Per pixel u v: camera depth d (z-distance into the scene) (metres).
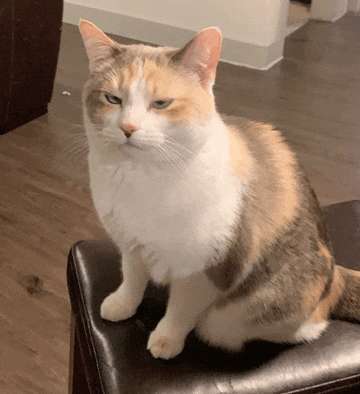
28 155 2.45
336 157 2.52
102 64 0.94
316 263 1.04
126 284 1.06
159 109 0.87
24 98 2.57
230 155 0.95
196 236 0.92
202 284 0.98
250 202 0.96
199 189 0.90
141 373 0.96
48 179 2.31
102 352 0.99
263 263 0.99
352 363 0.99
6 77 2.43
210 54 0.90
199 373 0.97
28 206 2.17
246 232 0.96
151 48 0.95
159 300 1.11
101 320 1.06
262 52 3.26
